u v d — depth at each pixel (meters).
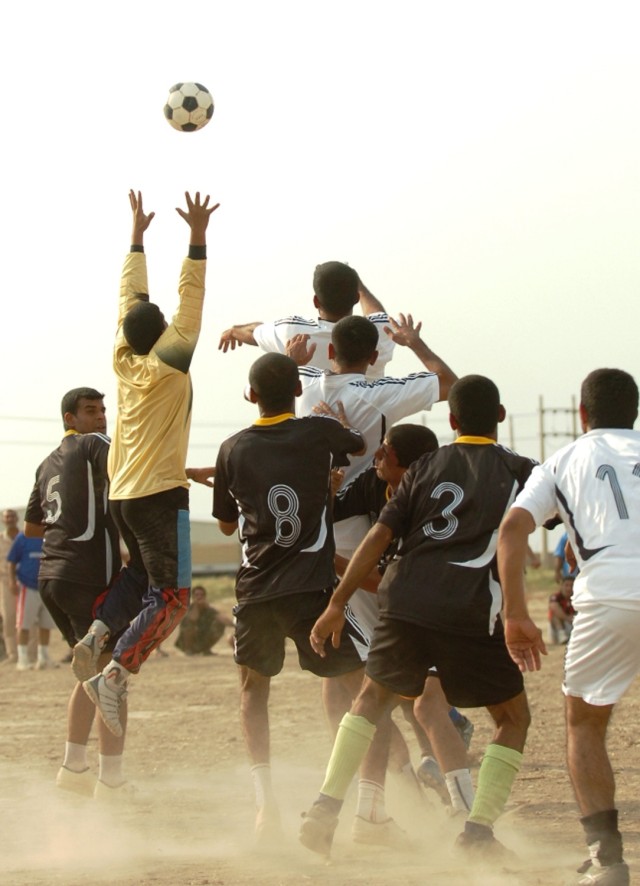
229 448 18.98
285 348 21.20
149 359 20.81
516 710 17.09
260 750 18.84
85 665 21.36
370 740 17.19
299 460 18.64
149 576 21.08
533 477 15.38
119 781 22.53
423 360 21.53
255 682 19.23
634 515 14.64
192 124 24.09
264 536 18.58
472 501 16.88
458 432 17.64
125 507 20.98
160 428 20.84
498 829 19.50
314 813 16.88
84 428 23.67
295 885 15.07
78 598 22.84
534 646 14.88
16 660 61.00
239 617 18.95
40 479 23.72
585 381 15.70
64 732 33.25
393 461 19.33
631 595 14.37
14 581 57.03
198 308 20.83
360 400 20.56
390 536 17.16
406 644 16.84
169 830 20.12
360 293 23.70
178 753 29.27
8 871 16.88
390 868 16.42
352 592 17.28
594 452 15.09
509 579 14.88
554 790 22.92
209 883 15.36
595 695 14.83
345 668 18.75
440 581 16.66
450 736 18.91
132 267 22.83
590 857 15.16
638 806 21.03
